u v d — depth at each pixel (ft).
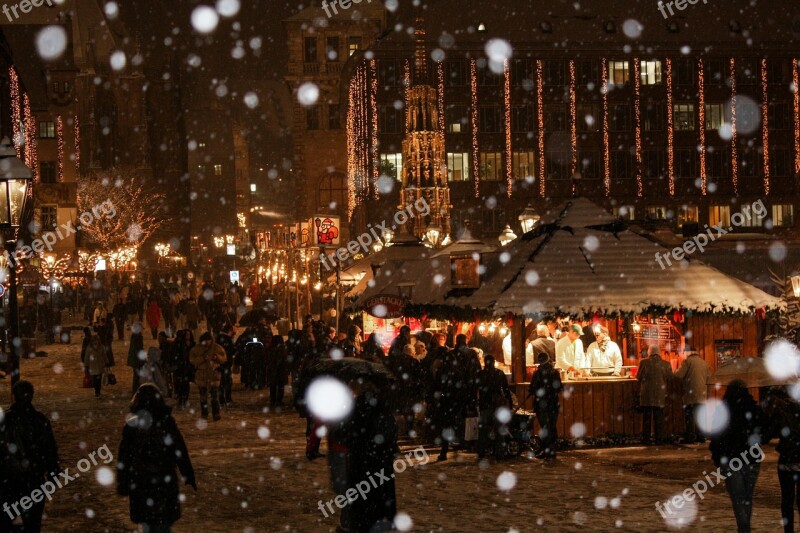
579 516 39.37
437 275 75.97
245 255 416.87
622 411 64.95
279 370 86.99
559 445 63.46
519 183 258.16
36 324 171.94
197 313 156.76
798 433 34.58
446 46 254.27
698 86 261.85
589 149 260.01
